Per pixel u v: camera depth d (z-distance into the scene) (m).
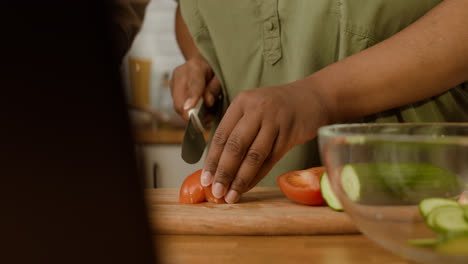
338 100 0.63
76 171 0.16
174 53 2.05
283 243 0.45
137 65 1.84
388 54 0.64
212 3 0.92
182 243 0.46
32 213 0.16
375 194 0.32
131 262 0.16
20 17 0.15
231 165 0.59
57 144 0.16
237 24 0.92
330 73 0.65
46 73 0.15
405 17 0.80
